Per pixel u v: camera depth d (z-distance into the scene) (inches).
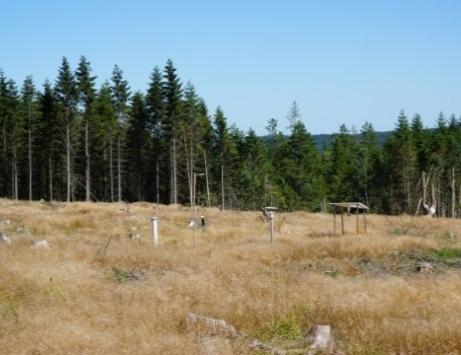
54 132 2957.7
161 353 326.3
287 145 3878.0
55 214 1371.8
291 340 398.0
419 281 616.1
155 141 3112.7
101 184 3358.8
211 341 356.5
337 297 528.1
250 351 356.5
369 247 908.6
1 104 3095.5
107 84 3688.5
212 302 493.4
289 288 567.2
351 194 3750.0
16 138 2979.8
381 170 3656.5
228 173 3302.2
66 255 696.4
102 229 1176.8
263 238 1128.2
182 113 2896.2
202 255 802.8
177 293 526.9
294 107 3880.4
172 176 2920.8
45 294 482.0
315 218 1673.2
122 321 413.1
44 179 3307.1
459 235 1257.4
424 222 1541.6
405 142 3398.1
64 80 2778.1
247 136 3545.8
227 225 1390.3
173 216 1455.5
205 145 3289.9
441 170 3464.6
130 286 556.4
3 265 572.7
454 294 558.9
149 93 3061.0
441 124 4062.5
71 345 330.3
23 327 368.5
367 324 426.0
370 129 4382.4
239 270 667.4
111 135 3036.4
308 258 842.8
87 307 446.0
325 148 4623.5
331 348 379.6
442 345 370.9
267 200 3390.7
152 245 894.4
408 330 399.2
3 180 3299.7
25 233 989.2
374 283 590.6
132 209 1673.2
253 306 481.4
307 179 3656.5
